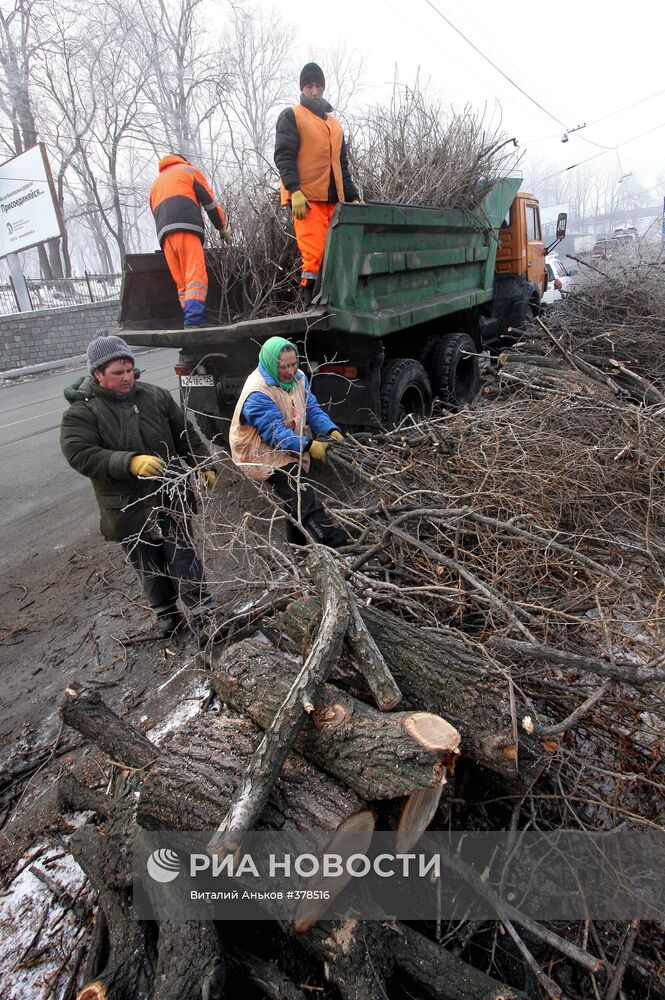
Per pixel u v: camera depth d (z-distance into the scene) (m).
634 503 3.13
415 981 1.39
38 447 7.05
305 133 3.92
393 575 2.80
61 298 16.97
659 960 1.54
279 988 1.38
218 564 3.57
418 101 5.91
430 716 1.57
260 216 4.82
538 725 1.70
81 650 3.14
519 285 7.12
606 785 1.92
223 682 1.90
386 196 5.18
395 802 1.52
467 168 5.52
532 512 2.89
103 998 1.36
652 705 1.94
